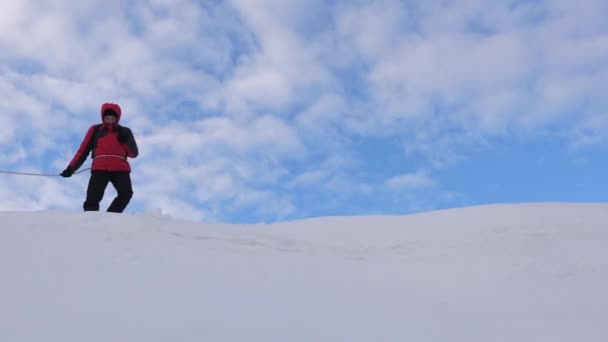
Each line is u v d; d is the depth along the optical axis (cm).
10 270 406
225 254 493
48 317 327
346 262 517
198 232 548
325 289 425
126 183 663
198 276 425
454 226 614
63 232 508
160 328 316
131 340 299
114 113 671
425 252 552
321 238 588
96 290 377
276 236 568
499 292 456
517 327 378
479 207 692
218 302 367
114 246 483
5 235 487
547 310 421
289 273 459
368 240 586
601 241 570
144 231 530
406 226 630
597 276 495
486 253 541
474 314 402
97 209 656
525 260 522
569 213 648
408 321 368
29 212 571
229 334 312
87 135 675
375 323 357
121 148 670
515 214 642
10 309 337
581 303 437
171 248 492
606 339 360
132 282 398
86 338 300
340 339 323
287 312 358
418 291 451
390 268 508
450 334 352
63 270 414
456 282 475
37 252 451
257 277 438
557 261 521
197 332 312
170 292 381
